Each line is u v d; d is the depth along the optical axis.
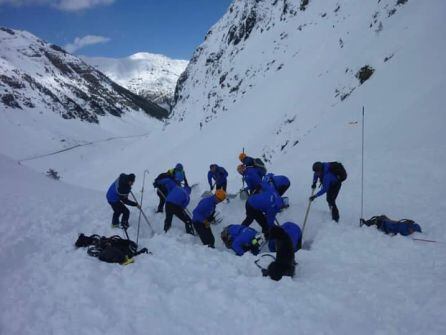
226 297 5.82
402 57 24.62
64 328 5.16
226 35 103.06
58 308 5.64
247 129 50.31
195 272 6.86
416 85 20.06
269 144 37.12
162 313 5.52
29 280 6.52
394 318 5.27
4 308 5.75
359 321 5.25
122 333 5.04
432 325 4.98
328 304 5.68
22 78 182.50
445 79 18.28
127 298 5.89
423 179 11.76
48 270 6.86
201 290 6.06
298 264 7.42
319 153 18.62
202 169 48.78
